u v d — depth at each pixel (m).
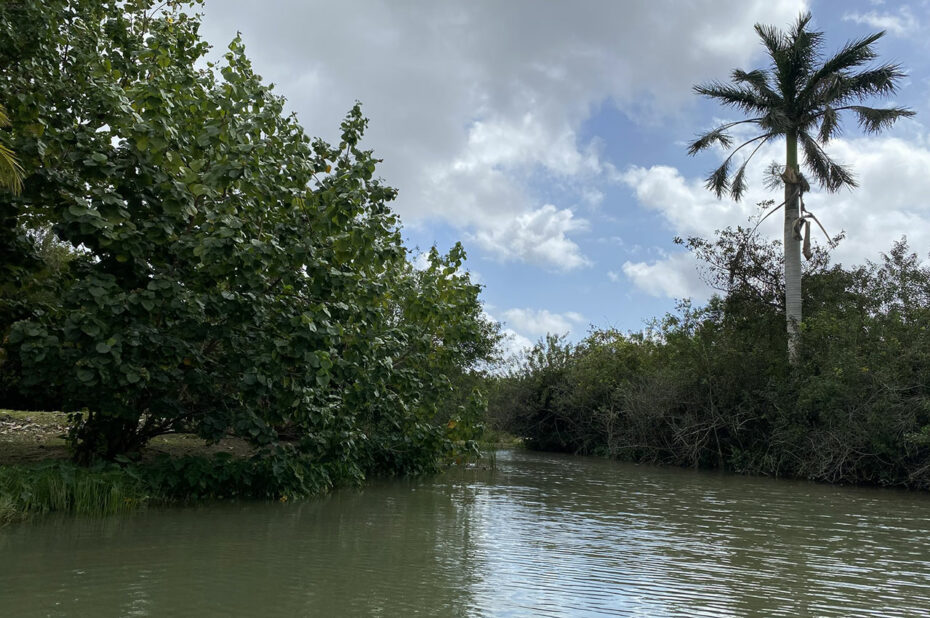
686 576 6.48
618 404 25.22
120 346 8.41
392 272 13.05
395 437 14.37
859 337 18.62
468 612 5.04
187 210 9.06
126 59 11.31
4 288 10.73
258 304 9.41
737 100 23.36
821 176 22.53
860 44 21.92
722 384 21.16
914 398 16.42
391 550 7.08
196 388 9.75
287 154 10.55
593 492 13.44
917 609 5.55
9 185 8.27
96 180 9.45
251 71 10.88
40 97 9.56
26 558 6.12
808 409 18.56
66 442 11.23
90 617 4.60
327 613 4.87
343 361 10.28
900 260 19.64
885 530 9.73
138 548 6.66
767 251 24.12
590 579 6.21
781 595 5.89
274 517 8.76
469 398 15.27
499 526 8.88
